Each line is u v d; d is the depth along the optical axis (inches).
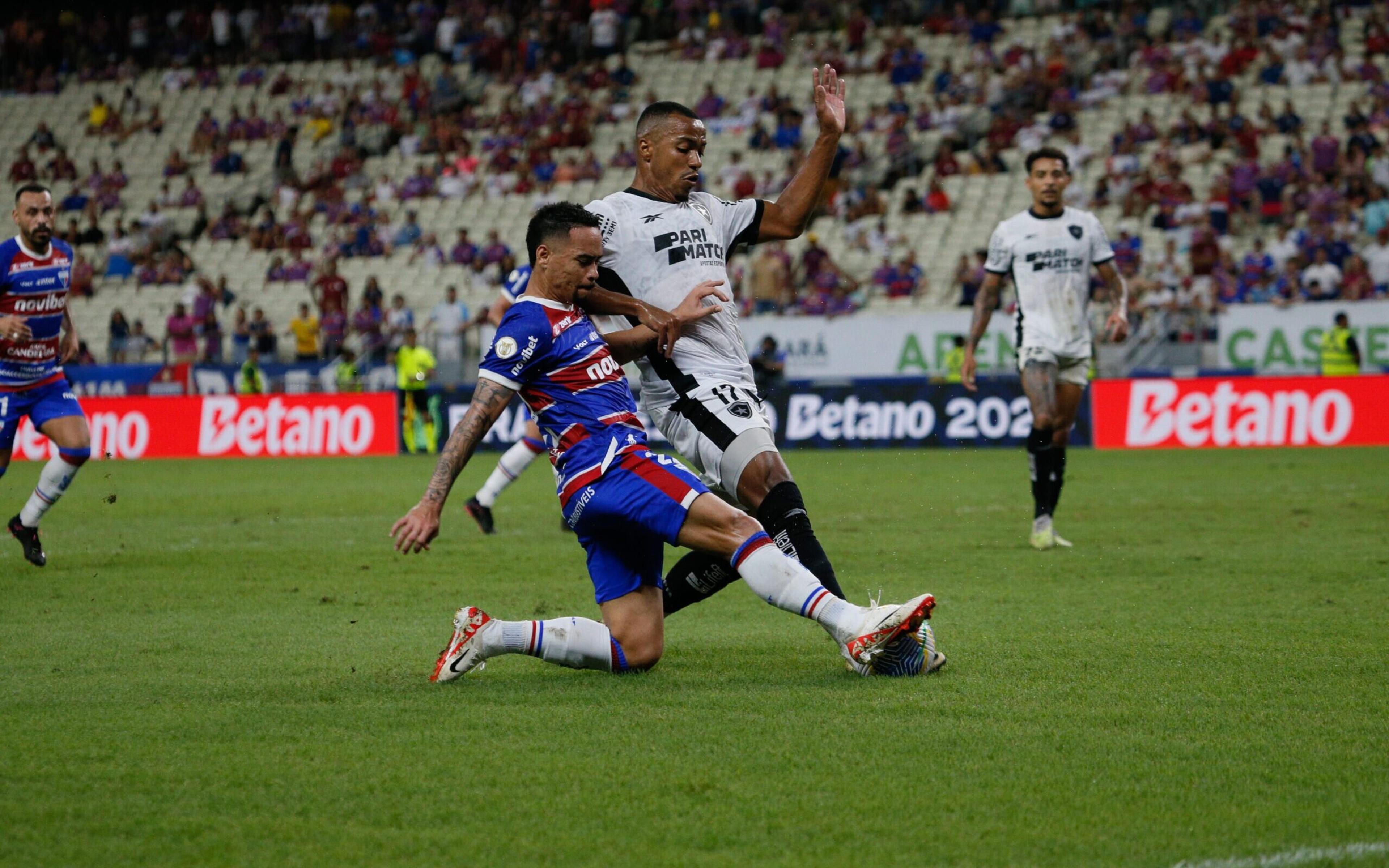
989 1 4490.7
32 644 853.2
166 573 1228.5
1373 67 3848.4
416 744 588.1
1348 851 451.8
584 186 4320.9
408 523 672.4
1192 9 4192.9
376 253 4252.0
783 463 788.6
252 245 4436.5
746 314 3528.5
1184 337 3120.1
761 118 4355.3
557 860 449.7
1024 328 1378.0
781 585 697.0
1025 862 445.1
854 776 537.0
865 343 3272.6
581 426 708.0
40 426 1272.1
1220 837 466.6
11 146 5191.9
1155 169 3641.7
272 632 897.5
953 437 3051.2
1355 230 3383.4
